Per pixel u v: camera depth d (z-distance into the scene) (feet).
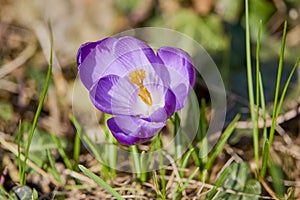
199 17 1.64
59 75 1.59
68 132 1.50
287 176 1.39
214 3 1.66
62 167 1.40
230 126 1.39
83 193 1.36
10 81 1.58
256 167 1.34
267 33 1.65
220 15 1.66
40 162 1.38
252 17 1.65
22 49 1.66
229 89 1.55
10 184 1.37
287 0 1.67
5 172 1.38
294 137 1.49
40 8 1.69
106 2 1.68
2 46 1.66
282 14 1.67
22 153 1.40
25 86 1.58
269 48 1.62
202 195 1.34
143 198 1.34
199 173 1.37
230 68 1.59
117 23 1.68
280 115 1.48
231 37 1.63
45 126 1.51
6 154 1.41
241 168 1.36
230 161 1.39
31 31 1.68
